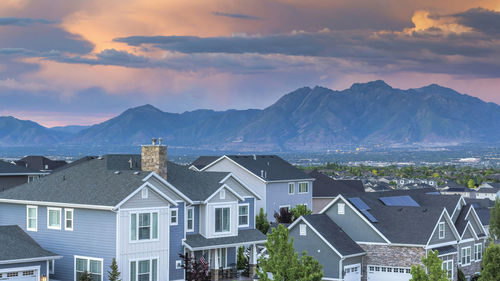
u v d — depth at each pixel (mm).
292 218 68625
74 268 44562
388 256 53188
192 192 49188
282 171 83500
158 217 44312
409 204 61906
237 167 80375
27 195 47938
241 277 50406
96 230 43438
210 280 46750
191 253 47375
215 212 49531
